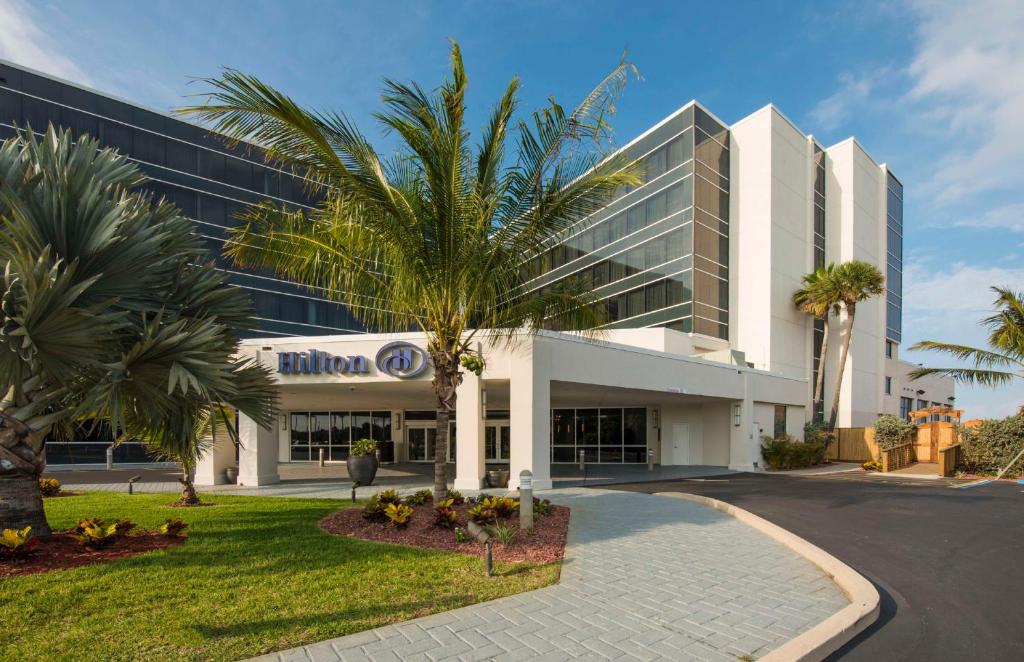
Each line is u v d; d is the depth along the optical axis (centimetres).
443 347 953
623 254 3309
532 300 1038
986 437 2197
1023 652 455
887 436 2541
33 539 615
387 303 1002
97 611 474
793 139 3328
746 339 3098
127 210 701
